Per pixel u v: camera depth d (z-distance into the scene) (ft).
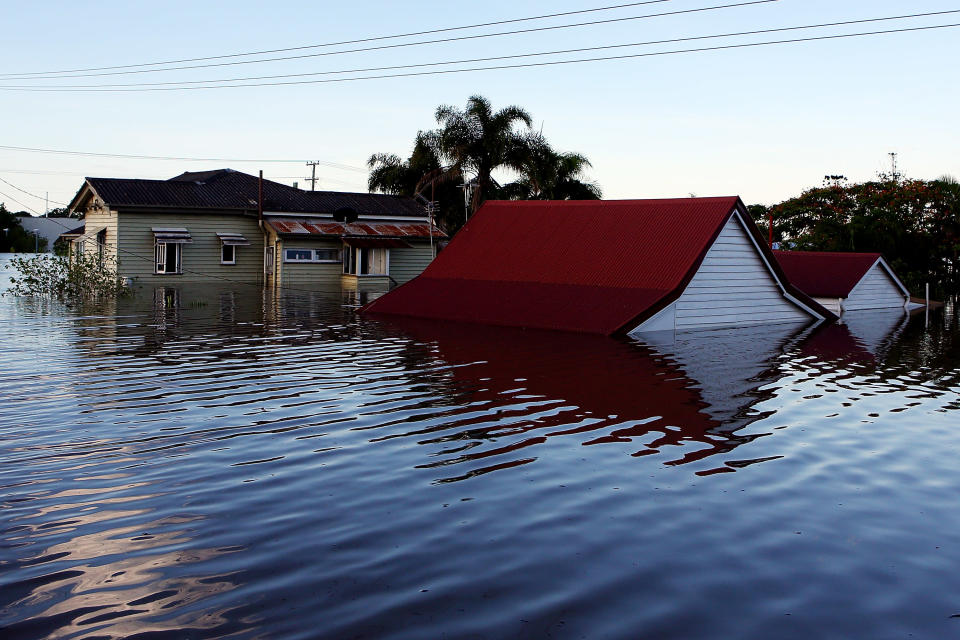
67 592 18.56
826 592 18.97
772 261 85.05
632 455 30.01
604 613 17.78
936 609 18.20
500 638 16.67
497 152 165.99
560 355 55.93
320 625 17.13
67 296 106.01
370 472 27.53
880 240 143.74
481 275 88.94
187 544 21.29
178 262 141.79
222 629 16.96
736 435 33.45
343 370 48.47
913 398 42.60
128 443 30.89
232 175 162.50
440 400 39.58
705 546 21.53
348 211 154.10
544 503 24.62
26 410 36.42
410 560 20.39
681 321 77.56
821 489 26.53
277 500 24.64
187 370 47.85
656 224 83.25
